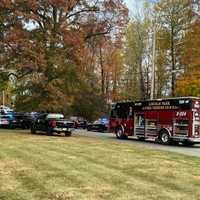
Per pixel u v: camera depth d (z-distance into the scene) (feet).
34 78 143.33
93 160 61.77
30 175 47.09
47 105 146.10
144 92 225.97
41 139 105.29
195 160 67.72
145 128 124.06
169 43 201.05
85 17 158.30
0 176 46.39
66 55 147.02
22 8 141.28
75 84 152.66
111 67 231.71
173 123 114.42
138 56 227.20
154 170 53.57
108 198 36.76
